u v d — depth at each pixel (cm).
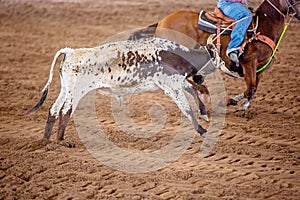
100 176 1019
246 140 1208
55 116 1180
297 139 1213
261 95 1555
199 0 3014
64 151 1145
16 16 2672
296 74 1777
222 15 1323
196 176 1021
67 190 965
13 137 1216
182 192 952
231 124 1306
